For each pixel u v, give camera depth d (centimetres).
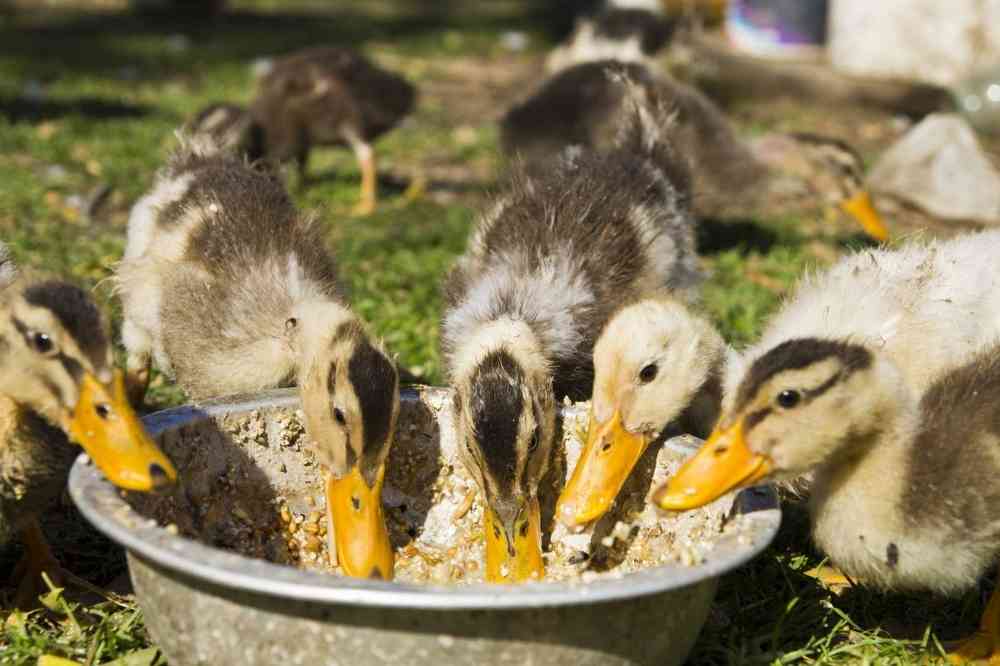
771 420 72
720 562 66
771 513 71
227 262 94
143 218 102
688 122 139
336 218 153
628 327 83
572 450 84
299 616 64
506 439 79
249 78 253
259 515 81
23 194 149
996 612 79
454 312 95
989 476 74
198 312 92
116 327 106
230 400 81
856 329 85
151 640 75
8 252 91
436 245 143
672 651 69
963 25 232
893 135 219
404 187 175
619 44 173
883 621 82
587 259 94
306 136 159
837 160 147
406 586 63
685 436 82
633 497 83
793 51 256
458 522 85
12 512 77
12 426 75
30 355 71
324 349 81
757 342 91
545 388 83
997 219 163
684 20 197
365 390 79
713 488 72
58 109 209
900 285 88
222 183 100
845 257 95
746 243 149
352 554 77
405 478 85
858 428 73
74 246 131
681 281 103
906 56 238
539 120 139
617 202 99
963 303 87
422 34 327
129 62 264
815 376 72
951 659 78
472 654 64
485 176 184
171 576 66
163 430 77
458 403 82
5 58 256
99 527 66
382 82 160
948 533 74
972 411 76
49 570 81
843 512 76
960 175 165
